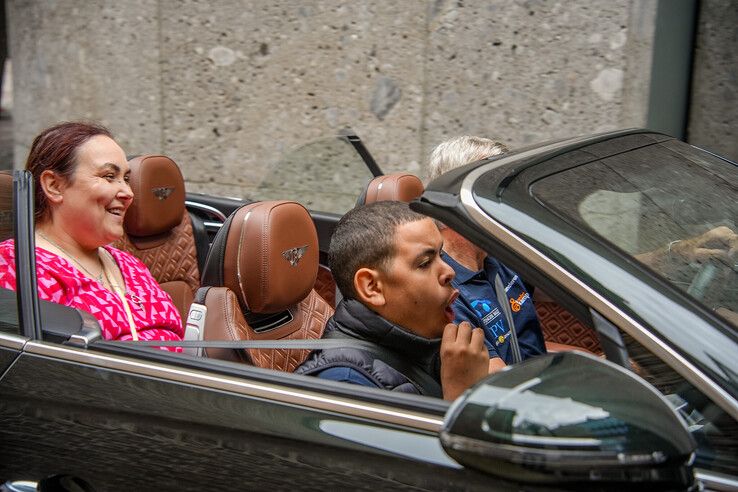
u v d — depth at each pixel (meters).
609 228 1.74
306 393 1.74
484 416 1.36
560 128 4.69
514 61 4.74
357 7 5.08
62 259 2.56
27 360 1.95
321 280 3.62
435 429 1.63
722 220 1.92
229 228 2.51
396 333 2.03
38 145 2.61
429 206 1.73
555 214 1.70
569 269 1.60
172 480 1.76
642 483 1.34
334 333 2.09
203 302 2.46
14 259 2.21
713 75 4.68
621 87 4.50
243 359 2.40
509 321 2.71
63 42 5.97
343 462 1.64
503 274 2.81
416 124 5.07
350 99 5.22
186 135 5.71
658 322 1.55
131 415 1.80
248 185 5.61
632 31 4.42
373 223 2.02
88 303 2.55
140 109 5.80
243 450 1.71
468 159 2.88
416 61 4.99
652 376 1.54
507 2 4.69
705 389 1.50
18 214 2.11
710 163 2.25
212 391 1.79
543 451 1.32
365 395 1.72
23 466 1.89
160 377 1.85
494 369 2.50
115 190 2.62
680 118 4.76
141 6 5.64
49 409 1.87
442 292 2.04
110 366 1.89
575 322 3.09
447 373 1.93
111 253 2.83
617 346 1.55
